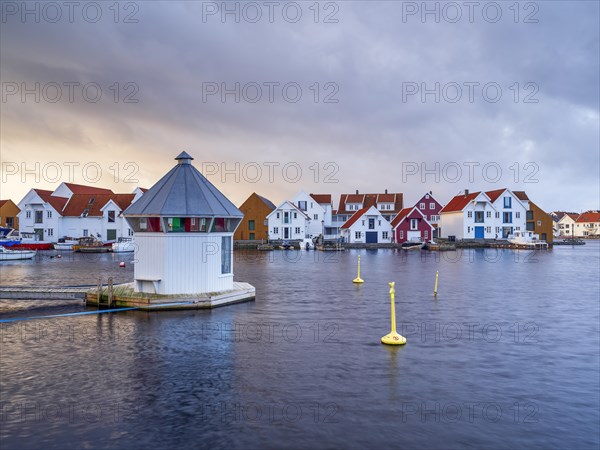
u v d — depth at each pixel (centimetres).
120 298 2494
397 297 3002
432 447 1006
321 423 1113
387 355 1666
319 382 1387
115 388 1329
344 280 3978
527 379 1430
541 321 2259
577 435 1066
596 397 1291
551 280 4025
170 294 2475
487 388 1352
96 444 1012
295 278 4131
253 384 1366
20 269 4994
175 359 1606
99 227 9006
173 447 1001
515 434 1069
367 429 1085
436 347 1778
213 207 2539
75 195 9488
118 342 1825
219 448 998
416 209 10156
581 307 2645
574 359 1638
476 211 10219
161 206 2420
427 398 1272
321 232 10869
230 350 1720
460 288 3466
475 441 1034
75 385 1351
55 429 1078
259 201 10150
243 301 2761
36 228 9062
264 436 1049
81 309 2475
